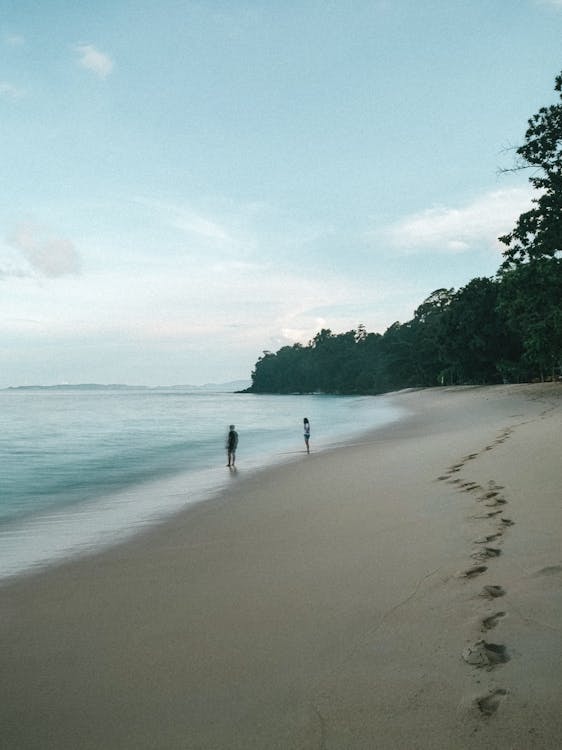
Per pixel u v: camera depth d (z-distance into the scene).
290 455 19.72
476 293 69.44
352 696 3.20
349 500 9.43
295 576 5.63
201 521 9.49
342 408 68.69
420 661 3.44
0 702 3.68
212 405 102.94
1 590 6.35
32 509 12.13
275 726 3.03
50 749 3.11
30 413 73.12
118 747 3.05
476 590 4.38
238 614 4.79
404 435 22.88
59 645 4.56
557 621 3.60
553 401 32.53
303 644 4.00
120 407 96.62
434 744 2.64
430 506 7.73
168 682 3.72
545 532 5.51
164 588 5.83
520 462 9.63
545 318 38.44
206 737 3.03
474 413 32.47
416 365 118.19
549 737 2.53
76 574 6.80
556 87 31.44
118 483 15.70
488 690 2.98
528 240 33.59
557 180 31.77
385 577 5.12
